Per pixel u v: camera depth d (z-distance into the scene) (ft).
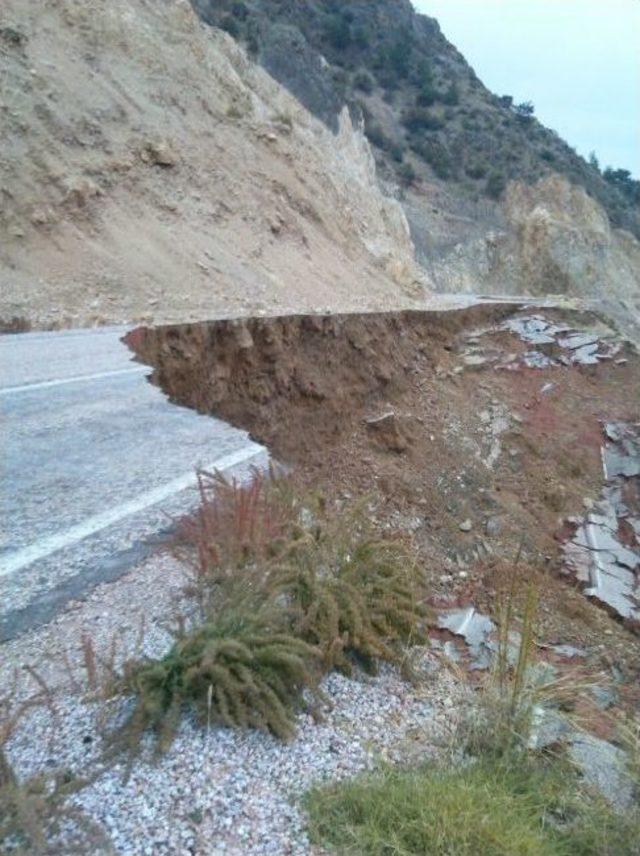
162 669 11.95
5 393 29.22
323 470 52.54
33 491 19.29
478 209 184.34
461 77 248.73
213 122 82.84
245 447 23.98
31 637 13.52
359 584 16.35
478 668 17.69
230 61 103.04
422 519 52.24
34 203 56.59
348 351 61.05
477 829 10.28
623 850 11.07
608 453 71.41
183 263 63.52
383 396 64.03
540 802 11.79
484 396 73.51
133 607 14.58
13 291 50.49
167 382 42.22
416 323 77.87
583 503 61.98
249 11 138.62
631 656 39.68
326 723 12.73
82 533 17.01
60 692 12.09
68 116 64.80
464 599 36.50
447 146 205.36
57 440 23.54
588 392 81.82
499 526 54.24
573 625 41.11
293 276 74.90
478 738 13.14
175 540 16.80
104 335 42.65
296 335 54.95
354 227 101.09
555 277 172.35
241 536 15.53
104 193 62.85
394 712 13.65
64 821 9.39
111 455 22.38
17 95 61.52
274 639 13.08
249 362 49.62
